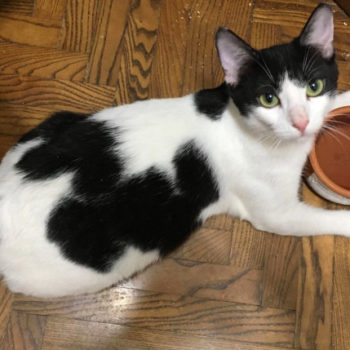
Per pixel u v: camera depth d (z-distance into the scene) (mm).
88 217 500
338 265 625
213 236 637
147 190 511
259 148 514
